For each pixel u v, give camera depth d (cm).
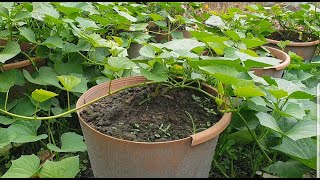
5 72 168
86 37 165
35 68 189
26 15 170
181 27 282
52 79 171
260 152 163
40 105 169
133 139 117
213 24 225
